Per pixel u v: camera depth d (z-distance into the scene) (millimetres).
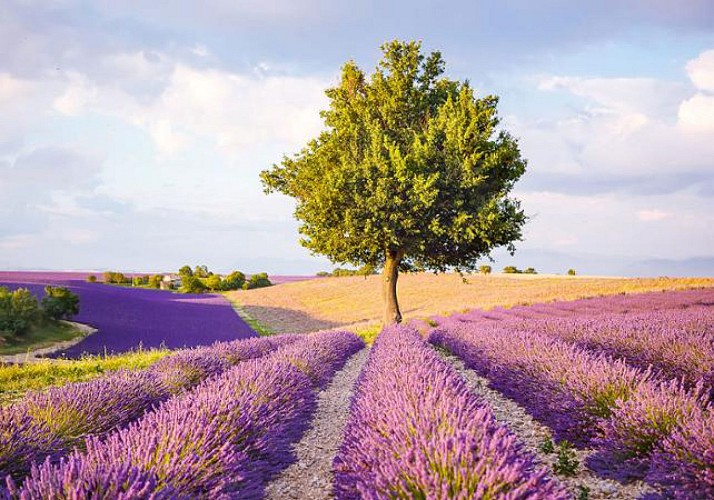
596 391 5504
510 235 21906
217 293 72312
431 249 22516
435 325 22547
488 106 22188
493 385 8523
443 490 2609
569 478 4516
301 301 55125
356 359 14273
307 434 6531
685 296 26422
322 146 23781
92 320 29531
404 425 3781
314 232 23000
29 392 6078
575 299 31062
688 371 6957
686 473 3723
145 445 3564
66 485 2820
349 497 3742
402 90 22516
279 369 7582
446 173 20953
